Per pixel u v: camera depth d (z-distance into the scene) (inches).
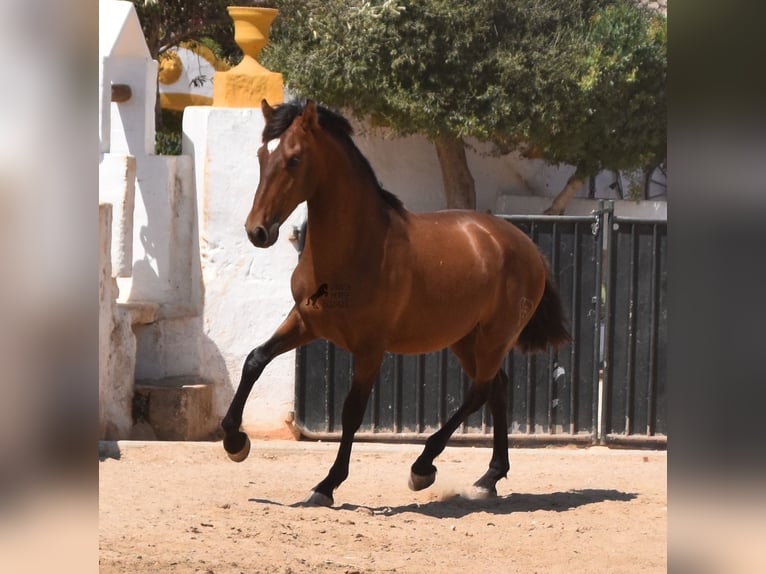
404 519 375.6
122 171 545.0
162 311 573.6
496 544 341.4
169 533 321.4
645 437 580.1
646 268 578.9
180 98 1072.8
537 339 460.8
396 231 387.9
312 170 359.3
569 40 831.7
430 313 396.8
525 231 577.0
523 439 577.0
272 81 589.6
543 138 832.3
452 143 864.3
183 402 540.4
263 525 341.4
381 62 797.2
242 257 570.6
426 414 568.7
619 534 363.9
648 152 887.1
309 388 569.6
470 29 801.6
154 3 741.9
